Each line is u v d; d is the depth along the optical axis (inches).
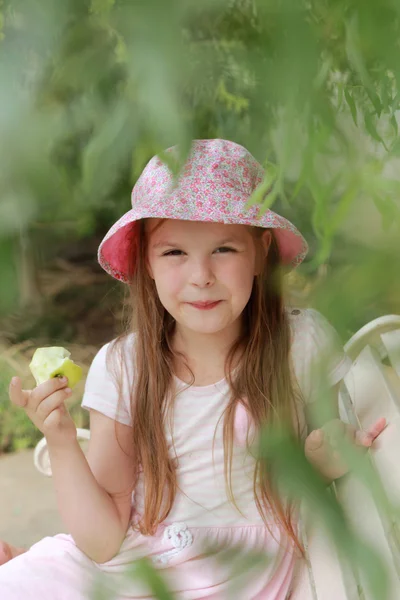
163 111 10.6
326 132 12.8
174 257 53.7
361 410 68.5
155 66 10.4
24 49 12.2
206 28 14.3
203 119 24.3
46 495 126.7
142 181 52.8
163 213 50.5
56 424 52.8
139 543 58.8
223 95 24.4
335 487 54.2
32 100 12.3
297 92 12.3
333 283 12.2
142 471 62.7
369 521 44.9
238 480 59.1
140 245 59.9
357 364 73.5
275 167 15.4
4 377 140.4
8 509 122.5
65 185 13.2
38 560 58.2
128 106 12.5
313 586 53.6
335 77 18.0
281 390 56.4
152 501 59.1
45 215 13.2
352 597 47.4
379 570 11.6
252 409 57.4
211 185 51.8
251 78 14.7
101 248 59.4
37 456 78.3
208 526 59.2
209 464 59.9
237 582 17.8
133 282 63.8
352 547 12.1
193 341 60.0
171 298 54.4
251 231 55.2
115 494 60.6
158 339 61.1
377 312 11.9
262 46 12.7
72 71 12.5
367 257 12.0
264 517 55.5
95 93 13.0
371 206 12.3
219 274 53.3
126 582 16.6
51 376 52.0
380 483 12.7
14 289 13.1
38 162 12.3
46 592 55.7
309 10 13.2
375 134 14.9
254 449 14.8
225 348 60.0
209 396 60.4
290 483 13.0
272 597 54.6
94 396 62.5
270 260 58.0
